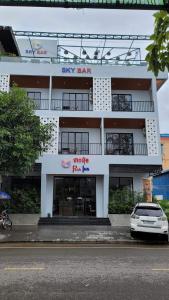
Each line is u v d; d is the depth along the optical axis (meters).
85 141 26.28
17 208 22.50
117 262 9.68
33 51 29.23
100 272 8.17
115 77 25.48
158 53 2.83
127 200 23.41
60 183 25.44
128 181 26.14
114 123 25.84
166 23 2.77
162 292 6.39
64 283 7.02
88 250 12.52
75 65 25.41
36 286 6.75
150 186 26.53
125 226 21.92
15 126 18.58
